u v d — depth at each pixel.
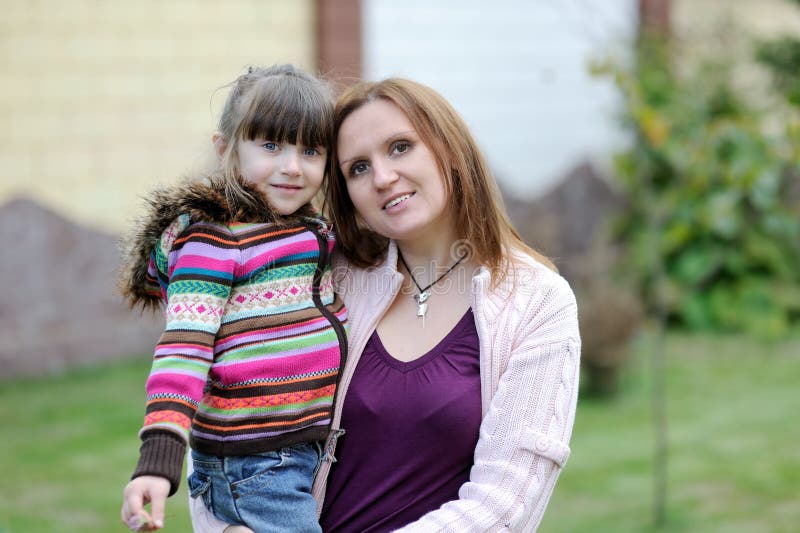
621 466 4.75
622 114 7.86
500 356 1.74
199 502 1.79
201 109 6.72
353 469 1.80
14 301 6.05
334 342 1.79
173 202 1.73
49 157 6.16
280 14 6.90
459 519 1.63
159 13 6.47
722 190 7.62
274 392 1.71
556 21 8.08
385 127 1.79
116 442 4.93
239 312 1.72
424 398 1.74
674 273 7.80
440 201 1.82
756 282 7.74
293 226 1.83
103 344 6.41
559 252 7.62
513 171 8.03
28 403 5.59
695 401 5.88
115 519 3.99
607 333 5.86
